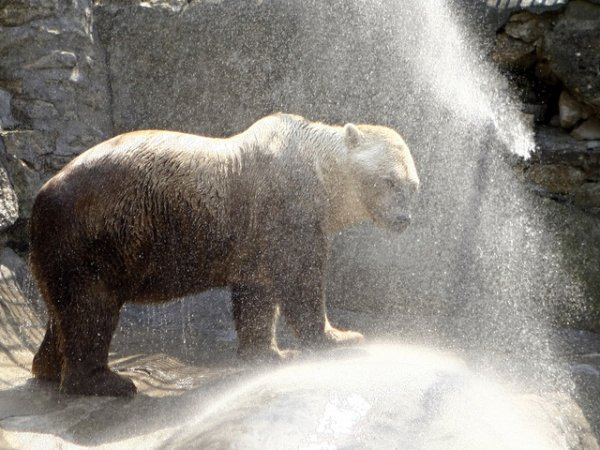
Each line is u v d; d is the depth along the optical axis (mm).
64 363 5133
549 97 7527
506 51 7258
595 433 4914
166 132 5297
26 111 6977
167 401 5020
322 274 5621
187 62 7469
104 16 7566
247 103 7465
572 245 6832
